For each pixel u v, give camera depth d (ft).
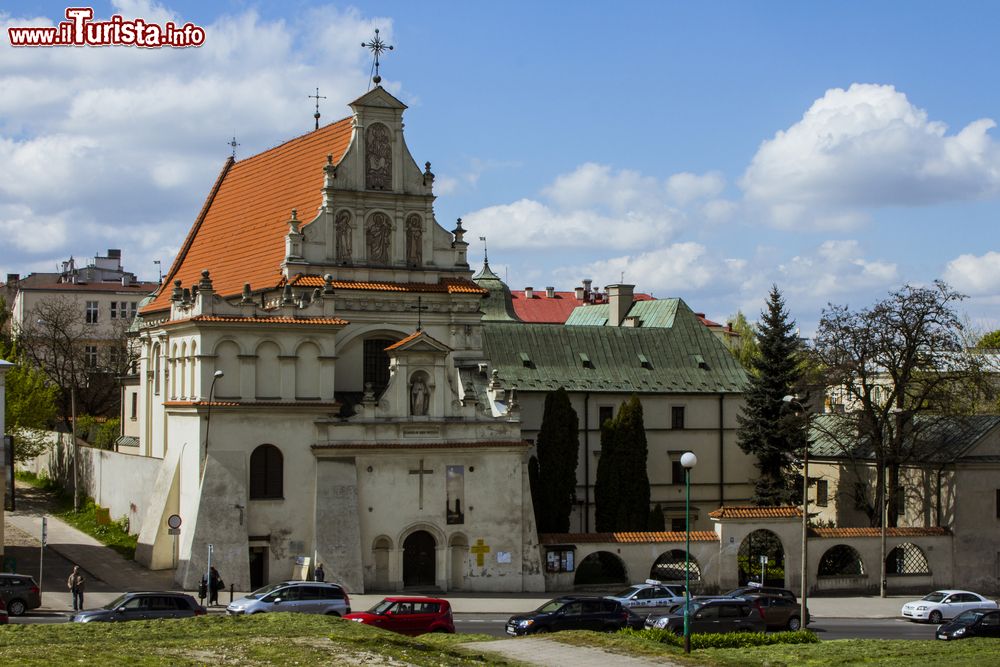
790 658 153.58
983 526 268.41
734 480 309.83
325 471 231.30
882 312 280.10
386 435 235.81
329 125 266.57
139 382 312.71
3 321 427.74
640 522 277.23
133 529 263.08
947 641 172.96
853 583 257.55
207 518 223.30
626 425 278.67
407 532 235.81
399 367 237.45
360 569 230.27
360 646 133.49
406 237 255.29
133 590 217.77
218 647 130.41
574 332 312.91
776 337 297.12
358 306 248.93
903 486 285.02
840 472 305.32
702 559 247.29
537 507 270.05
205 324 226.17
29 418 323.16
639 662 139.85
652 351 315.17
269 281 249.96
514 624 181.88
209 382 227.81
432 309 255.70
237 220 287.07
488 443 241.14
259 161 295.48
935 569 264.11
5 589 191.21
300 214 255.29
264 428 230.07
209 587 209.87
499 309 414.00
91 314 549.13
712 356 319.06
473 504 240.32
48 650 125.08
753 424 297.53
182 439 234.79
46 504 309.63
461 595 234.58
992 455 269.64
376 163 252.42
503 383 294.25
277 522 229.86
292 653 127.54
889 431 278.05
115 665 117.80
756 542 268.21
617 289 363.76
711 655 149.48
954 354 282.97
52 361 459.32
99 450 293.84
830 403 367.04
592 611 184.44
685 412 307.17
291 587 183.93
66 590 215.51
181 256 303.68
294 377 232.94
